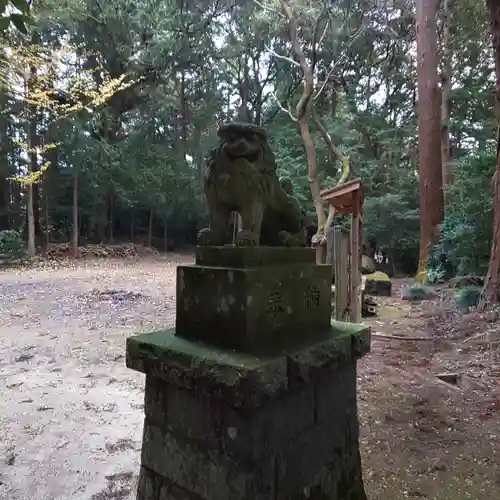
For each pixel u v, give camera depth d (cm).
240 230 155
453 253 873
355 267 521
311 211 1325
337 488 167
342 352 161
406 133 1423
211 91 1717
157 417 155
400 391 340
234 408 130
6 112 1224
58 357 434
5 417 294
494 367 391
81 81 1198
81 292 830
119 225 1939
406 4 1248
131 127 1653
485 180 782
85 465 236
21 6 210
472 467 231
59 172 1485
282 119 1588
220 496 135
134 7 1348
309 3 1112
